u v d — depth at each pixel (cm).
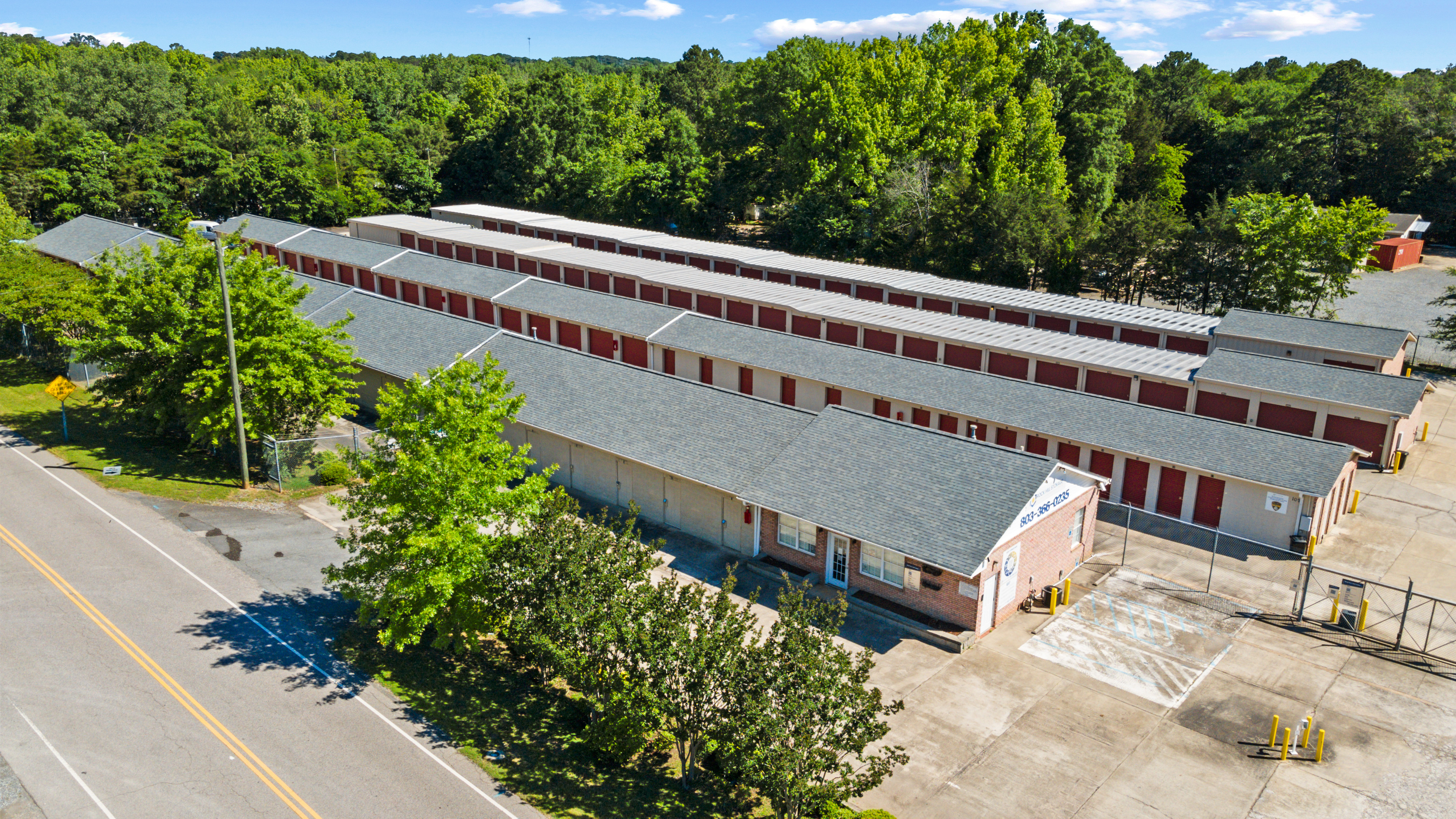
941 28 8925
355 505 2347
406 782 1892
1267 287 5941
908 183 7675
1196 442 3338
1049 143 7756
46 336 4722
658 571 2956
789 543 2997
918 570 2659
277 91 13975
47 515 3147
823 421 3191
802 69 9506
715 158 9525
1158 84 11594
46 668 2252
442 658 2408
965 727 2178
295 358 3497
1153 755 2081
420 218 8281
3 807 1770
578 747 2055
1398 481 3794
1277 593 2883
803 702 1608
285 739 2022
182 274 3503
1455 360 5784
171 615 2542
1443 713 2259
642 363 4897
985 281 7106
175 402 3556
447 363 4144
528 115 10175
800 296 5459
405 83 17900
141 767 1906
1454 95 10175
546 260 6506
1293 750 2105
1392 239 8888
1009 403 3744
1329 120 10031
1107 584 2947
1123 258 6569
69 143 9669
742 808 1864
